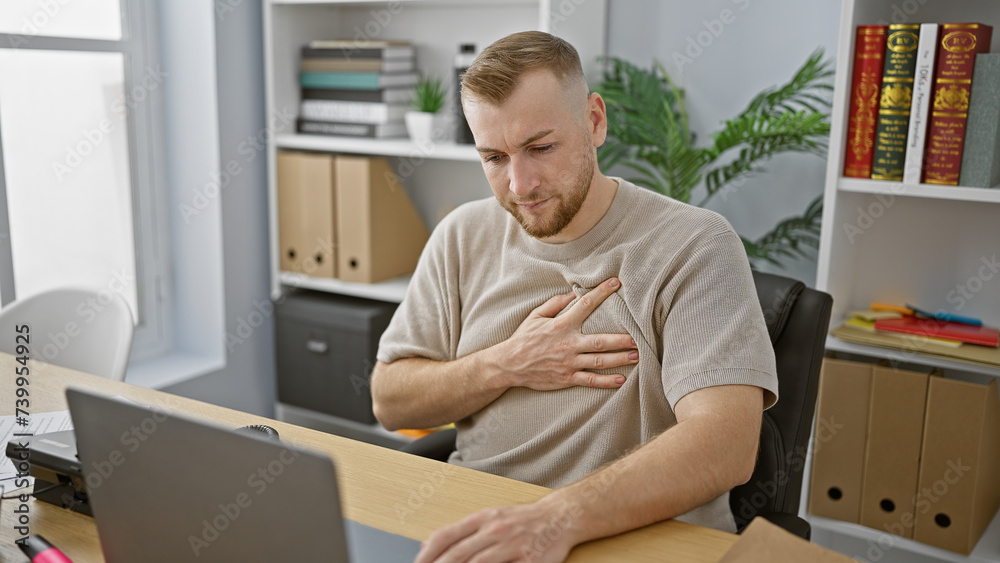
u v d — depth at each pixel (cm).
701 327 114
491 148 119
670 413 122
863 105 175
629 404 123
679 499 97
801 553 85
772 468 129
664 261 122
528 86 114
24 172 225
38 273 231
